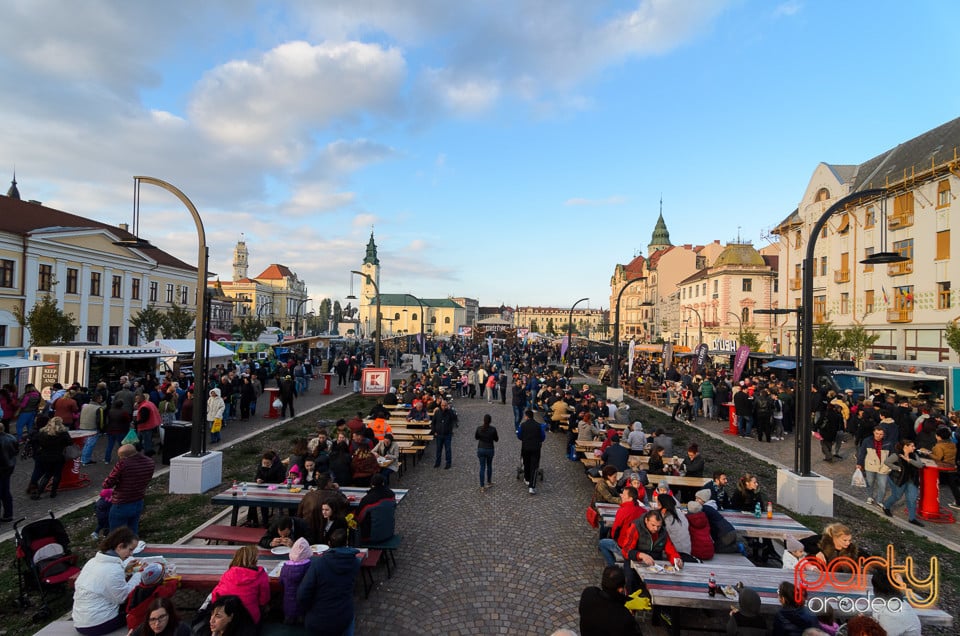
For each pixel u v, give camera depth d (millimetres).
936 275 29859
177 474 9812
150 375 19344
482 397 27438
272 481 8617
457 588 6410
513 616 5777
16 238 29891
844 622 4902
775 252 70750
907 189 31922
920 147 34031
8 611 5598
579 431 12898
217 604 4344
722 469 12711
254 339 53938
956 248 28625
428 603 6035
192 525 8078
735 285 55406
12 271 29844
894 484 9242
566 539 8039
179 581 5184
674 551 5805
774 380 23906
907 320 31688
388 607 5926
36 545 5848
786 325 46188
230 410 18297
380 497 6832
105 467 11938
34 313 25469
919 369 19297
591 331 159125
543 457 13898
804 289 9672
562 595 6273
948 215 29172
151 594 4809
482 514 9172
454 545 7754
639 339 70062
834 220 39250
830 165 41438
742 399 16953
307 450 8914
